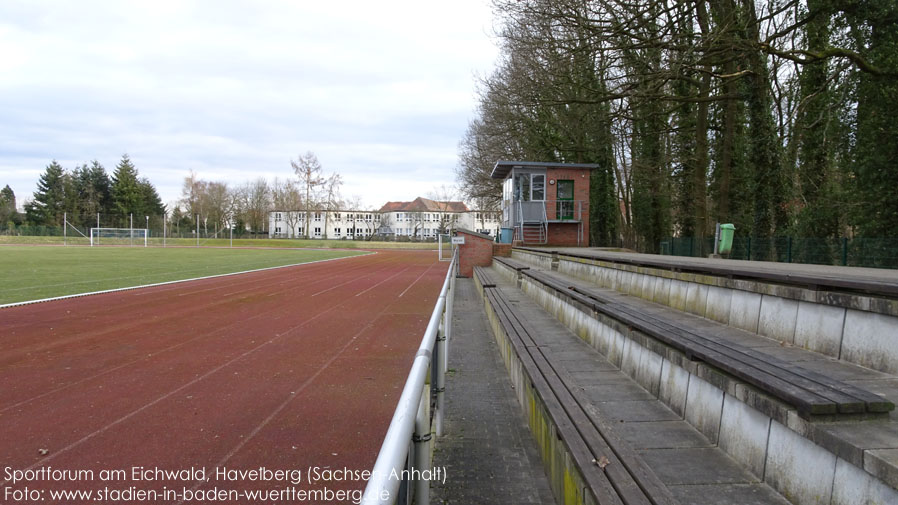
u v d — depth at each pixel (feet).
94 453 14.78
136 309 42.83
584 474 8.63
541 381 14.83
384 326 36.14
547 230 89.04
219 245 247.50
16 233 239.50
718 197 83.41
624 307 18.81
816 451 7.41
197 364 25.07
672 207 92.38
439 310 13.60
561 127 95.61
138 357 26.40
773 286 15.34
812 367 11.68
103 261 104.53
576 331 23.13
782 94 75.92
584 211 89.45
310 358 26.48
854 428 7.34
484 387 21.98
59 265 90.99
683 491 8.30
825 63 59.16
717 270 19.06
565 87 68.33
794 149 67.67
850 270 25.16
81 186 294.46
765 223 58.85
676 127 81.97
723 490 8.34
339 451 15.05
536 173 88.94
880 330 11.25
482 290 53.78
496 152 125.80
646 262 25.81
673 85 73.41
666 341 12.95
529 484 12.86
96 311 41.45
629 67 59.82
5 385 21.39
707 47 51.03
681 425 11.52
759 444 8.86
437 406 15.93
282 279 73.77
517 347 20.13
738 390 9.52
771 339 15.21
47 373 23.26
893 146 46.68
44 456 14.60
